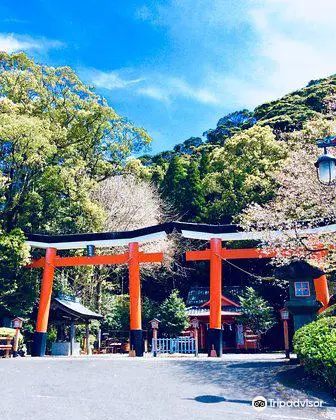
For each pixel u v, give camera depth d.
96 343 23.48
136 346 14.87
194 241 28.91
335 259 12.54
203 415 5.73
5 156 18.20
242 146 31.97
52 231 20.12
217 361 11.23
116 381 8.56
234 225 14.91
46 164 19.66
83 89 22.94
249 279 27.19
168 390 7.57
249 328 21.92
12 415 5.53
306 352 7.52
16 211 19.20
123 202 26.61
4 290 16.98
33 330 18.38
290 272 10.32
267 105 48.56
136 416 5.61
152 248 25.98
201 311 23.05
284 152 28.73
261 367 9.62
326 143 8.41
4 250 15.91
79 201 20.42
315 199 14.68
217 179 32.16
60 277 21.06
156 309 25.91
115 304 25.52
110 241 16.11
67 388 7.71
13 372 9.77
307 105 41.22
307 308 10.07
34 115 21.45
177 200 32.09
